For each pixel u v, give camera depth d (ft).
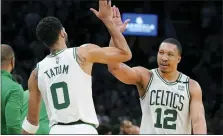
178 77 30.04
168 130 29.43
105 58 25.43
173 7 87.25
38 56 78.59
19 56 80.02
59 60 25.72
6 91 30.14
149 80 30.07
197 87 29.68
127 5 85.66
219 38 88.22
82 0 85.35
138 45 82.69
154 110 29.71
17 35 82.64
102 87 77.92
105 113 72.74
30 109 26.76
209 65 85.81
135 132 38.81
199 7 89.40
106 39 83.66
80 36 83.92
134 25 78.48
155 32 79.10
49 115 25.79
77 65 25.39
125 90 76.69
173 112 29.50
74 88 25.16
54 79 25.50
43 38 26.05
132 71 29.68
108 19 25.50
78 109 24.97
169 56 29.63
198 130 28.48
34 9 84.02
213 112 79.66
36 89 26.48
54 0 84.58
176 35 87.56
